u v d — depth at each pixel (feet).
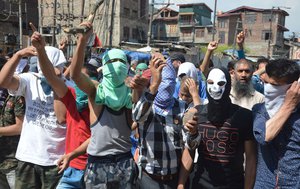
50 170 11.55
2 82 10.91
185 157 10.25
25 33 119.96
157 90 9.09
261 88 17.61
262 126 8.63
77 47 9.31
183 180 10.17
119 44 111.34
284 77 8.52
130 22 119.34
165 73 10.01
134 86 8.89
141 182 10.36
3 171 13.34
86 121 10.91
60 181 11.17
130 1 118.62
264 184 8.95
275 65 8.63
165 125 10.02
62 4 103.81
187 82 12.17
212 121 9.80
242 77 14.21
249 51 157.89
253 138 9.70
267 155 8.92
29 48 11.05
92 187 9.59
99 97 9.34
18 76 11.62
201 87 15.99
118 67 9.24
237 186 9.75
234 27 164.55
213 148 9.78
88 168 9.77
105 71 9.38
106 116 9.52
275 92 8.77
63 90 10.92
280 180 8.60
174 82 10.12
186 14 168.55
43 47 10.25
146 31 128.36
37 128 11.53
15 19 115.55
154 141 10.00
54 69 10.81
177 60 18.98
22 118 12.53
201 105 10.48
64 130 11.66
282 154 8.60
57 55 11.72
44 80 11.47
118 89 9.40
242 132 9.67
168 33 173.47
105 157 9.56
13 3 110.63
